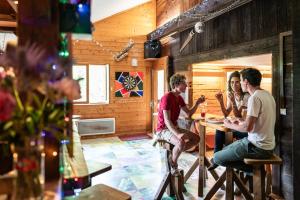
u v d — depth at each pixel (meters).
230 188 2.63
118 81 7.03
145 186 3.54
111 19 6.89
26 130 0.94
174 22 5.45
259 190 2.33
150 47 6.77
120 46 7.01
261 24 3.37
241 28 3.76
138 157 4.96
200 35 4.91
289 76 2.92
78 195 1.67
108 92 6.95
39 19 1.16
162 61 6.48
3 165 1.63
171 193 3.15
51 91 0.98
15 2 1.98
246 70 2.46
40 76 0.96
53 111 1.01
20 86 0.95
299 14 2.14
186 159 4.82
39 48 1.13
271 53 3.20
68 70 1.17
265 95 2.36
